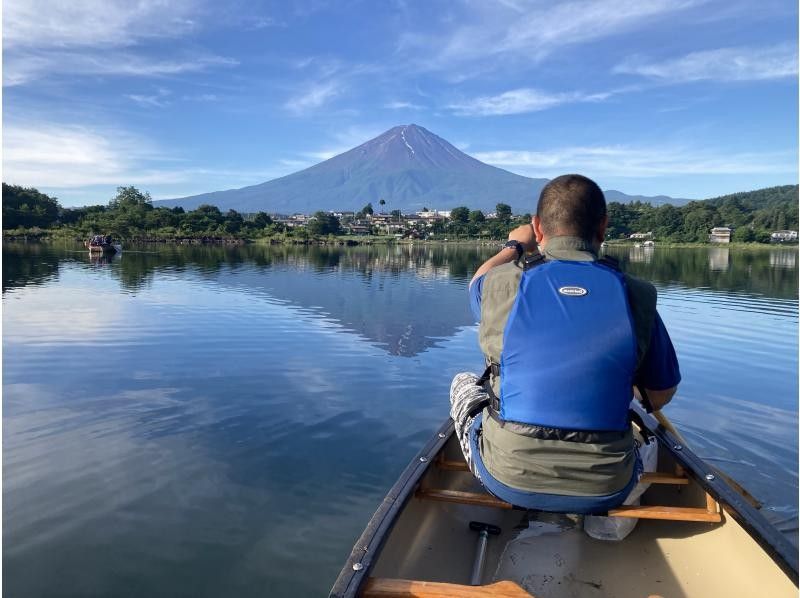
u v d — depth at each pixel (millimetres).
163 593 3807
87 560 4133
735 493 2895
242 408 7340
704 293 22062
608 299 2328
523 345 2352
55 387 8203
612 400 2301
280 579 3963
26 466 5594
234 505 4895
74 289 21391
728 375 9586
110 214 102750
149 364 9641
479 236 131000
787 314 16281
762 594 2584
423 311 16609
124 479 5359
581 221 2514
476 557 3127
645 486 3293
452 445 3949
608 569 3025
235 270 32812
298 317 15086
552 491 2369
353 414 7180
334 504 4953
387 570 2688
